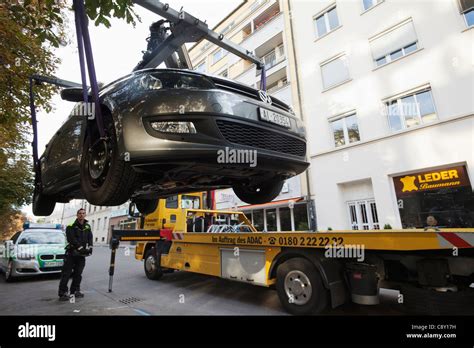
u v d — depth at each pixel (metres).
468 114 9.04
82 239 5.71
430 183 9.70
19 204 13.41
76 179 3.15
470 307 3.18
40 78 3.84
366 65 11.88
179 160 2.19
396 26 11.21
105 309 4.67
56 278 8.13
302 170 3.15
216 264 5.59
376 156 10.90
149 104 2.32
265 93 3.00
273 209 14.00
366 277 3.88
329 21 13.71
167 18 2.81
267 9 17.75
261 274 4.77
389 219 10.23
